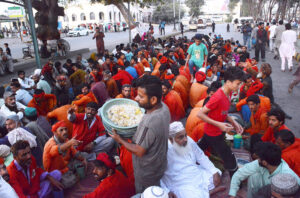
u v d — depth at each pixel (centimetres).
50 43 1568
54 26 1573
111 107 311
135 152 230
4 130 441
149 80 217
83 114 429
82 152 433
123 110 304
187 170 308
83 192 360
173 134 300
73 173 383
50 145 343
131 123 276
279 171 245
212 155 403
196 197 294
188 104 661
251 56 1480
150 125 221
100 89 604
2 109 499
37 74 763
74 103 529
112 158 279
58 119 480
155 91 218
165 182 313
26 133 379
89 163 425
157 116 222
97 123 443
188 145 316
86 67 1030
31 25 976
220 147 310
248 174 269
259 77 670
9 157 350
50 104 556
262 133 448
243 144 447
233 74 271
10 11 3144
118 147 434
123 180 286
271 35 1577
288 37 1002
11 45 2686
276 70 1085
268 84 597
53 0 1534
